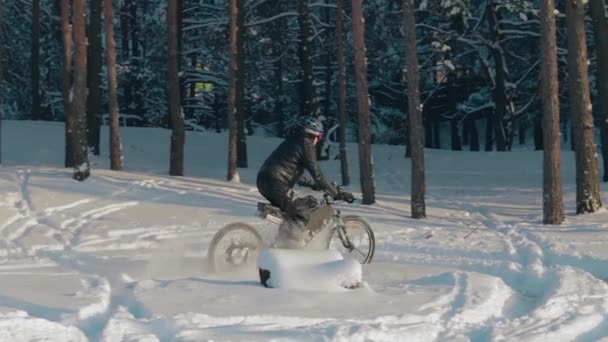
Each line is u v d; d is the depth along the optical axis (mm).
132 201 15602
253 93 38625
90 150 24891
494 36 33656
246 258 9188
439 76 41938
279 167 9258
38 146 26109
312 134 9320
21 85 39094
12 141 26609
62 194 15961
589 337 6613
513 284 9109
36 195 15602
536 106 39781
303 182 9688
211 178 21344
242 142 25281
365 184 17125
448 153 30781
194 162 26078
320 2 33156
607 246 11336
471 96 41000
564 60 32438
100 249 11133
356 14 16797
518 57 35688
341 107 22781
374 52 36906
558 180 14328
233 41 20422
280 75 39438
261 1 33031
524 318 7031
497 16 35031
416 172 15242
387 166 28453
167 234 12539
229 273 8836
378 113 43500
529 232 13094
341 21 22453
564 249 11109
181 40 35312
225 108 43438
